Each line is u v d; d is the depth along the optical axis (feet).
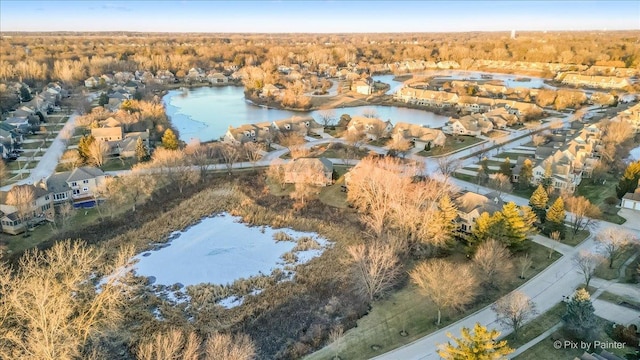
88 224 289.74
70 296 195.42
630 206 298.35
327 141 474.08
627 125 430.20
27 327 167.94
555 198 316.40
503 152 430.20
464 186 342.23
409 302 211.41
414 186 289.53
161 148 386.93
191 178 348.59
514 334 183.32
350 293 221.46
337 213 310.65
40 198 296.30
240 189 348.38
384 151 436.76
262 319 205.57
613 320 189.67
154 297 222.69
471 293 197.98
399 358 175.11
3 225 276.62
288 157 418.31
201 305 217.56
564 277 225.76
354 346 183.11
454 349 142.72
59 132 493.77
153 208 316.81
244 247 274.77
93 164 380.58
